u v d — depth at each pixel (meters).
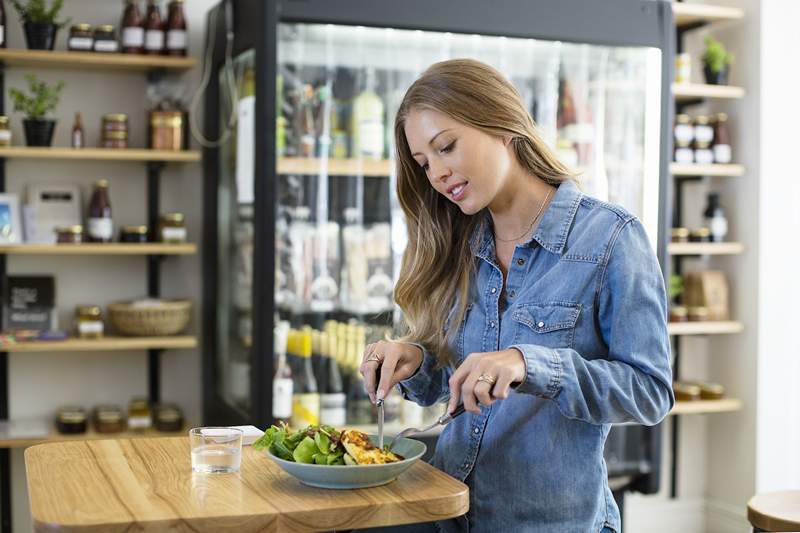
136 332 3.25
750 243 3.91
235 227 3.12
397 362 1.71
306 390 2.99
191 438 1.52
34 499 1.34
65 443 1.71
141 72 3.44
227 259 3.25
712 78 3.86
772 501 2.27
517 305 1.66
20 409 3.40
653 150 3.18
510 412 1.64
